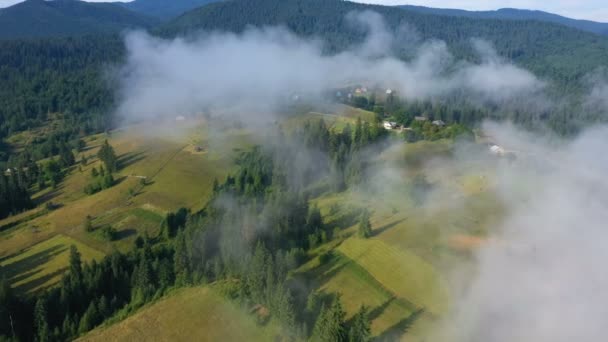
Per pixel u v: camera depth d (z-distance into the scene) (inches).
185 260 5027.1
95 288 4788.4
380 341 3959.2
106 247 5910.4
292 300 4207.7
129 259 5241.1
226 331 4242.1
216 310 4473.4
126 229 6333.7
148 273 4911.4
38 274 5408.5
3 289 4357.8
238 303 4505.4
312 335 3983.8
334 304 3843.5
